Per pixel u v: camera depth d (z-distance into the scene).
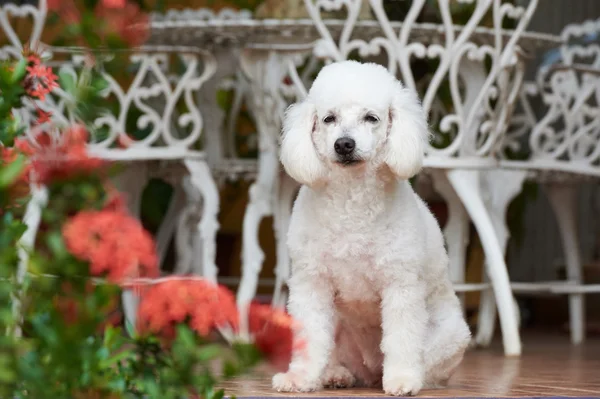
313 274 3.88
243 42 5.88
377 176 3.86
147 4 6.89
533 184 7.98
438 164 5.61
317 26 5.36
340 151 3.77
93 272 2.39
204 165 5.67
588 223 9.02
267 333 2.36
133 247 2.27
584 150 6.24
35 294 2.44
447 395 3.77
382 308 3.89
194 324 2.39
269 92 5.55
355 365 4.20
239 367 2.34
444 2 5.50
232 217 8.59
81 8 2.54
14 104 2.78
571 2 9.31
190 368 2.49
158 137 5.93
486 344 6.23
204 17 6.88
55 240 2.40
